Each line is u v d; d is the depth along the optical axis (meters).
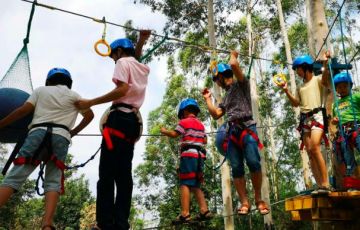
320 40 6.45
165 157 24.80
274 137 24.38
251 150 3.91
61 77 3.58
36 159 3.13
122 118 3.30
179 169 4.39
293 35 19.58
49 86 3.43
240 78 4.12
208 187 22.44
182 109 4.64
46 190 3.17
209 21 13.43
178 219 4.24
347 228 4.05
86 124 3.73
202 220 4.21
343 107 4.55
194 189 4.34
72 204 35.44
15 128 3.47
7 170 3.27
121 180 3.33
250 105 4.14
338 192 3.68
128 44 3.69
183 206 4.23
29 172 3.12
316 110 4.38
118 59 3.65
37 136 3.17
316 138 4.24
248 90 4.18
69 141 3.36
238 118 4.04
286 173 24.78
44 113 3.29
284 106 21.92
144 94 3.53
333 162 4.83
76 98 3.45
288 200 4.37
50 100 3.33
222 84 4.34
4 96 3.46
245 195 4.00
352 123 4.37
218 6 15.50
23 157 3.08
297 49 19.70
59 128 3.27
